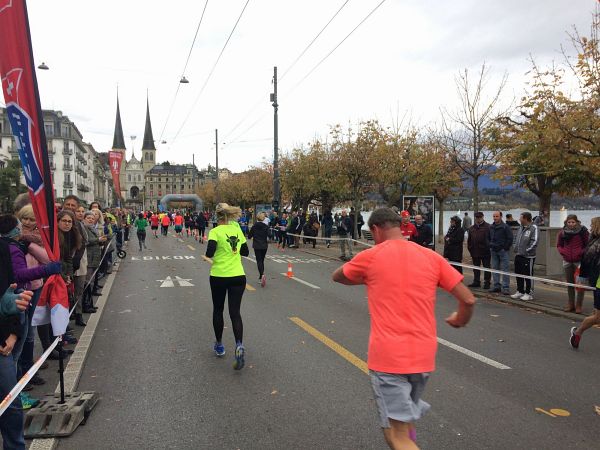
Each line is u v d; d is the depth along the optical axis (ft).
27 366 15.69
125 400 14.73
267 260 58.44
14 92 11.91
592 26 34.01
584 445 11.73
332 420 13.19
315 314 26.84
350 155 73.10
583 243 27.25
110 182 507.30
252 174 165.37
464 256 56.85
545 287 37.76
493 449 11.52
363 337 21.84
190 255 65.26
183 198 201.57
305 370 17.31
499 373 17.10
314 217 83.10
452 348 20.33
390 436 9.04
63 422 12.61
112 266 49.80
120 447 11.80
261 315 26.58
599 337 22.44
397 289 9.23
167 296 33.12
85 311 27.63
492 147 51.98
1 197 126.82
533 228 31.45
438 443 11.81
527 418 13.29
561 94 37.50
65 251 19.13
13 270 10.91
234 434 12.41
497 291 34.60
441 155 74.69
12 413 10.47
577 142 34.14
